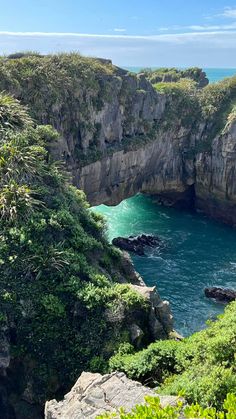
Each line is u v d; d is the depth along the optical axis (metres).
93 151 66.31
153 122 79.69
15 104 47.97
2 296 32.34
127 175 75.81
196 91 88.88
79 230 39.12
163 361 28.39
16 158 40.50
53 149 49.91
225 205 80.31
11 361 32.25
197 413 13.58
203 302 52.84
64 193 43.94
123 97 72.38
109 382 21.73
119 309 33.16
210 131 83.19
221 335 26.17
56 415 20.31
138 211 83.81
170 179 84.94
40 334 32.34
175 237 72.12
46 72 60.06
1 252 34.00
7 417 32.16
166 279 58.06
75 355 31.95
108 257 42.28
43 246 35.47
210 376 22.92
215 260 63.97
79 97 63.78
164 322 36.34
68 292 33.81
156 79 106.56
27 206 37.03
